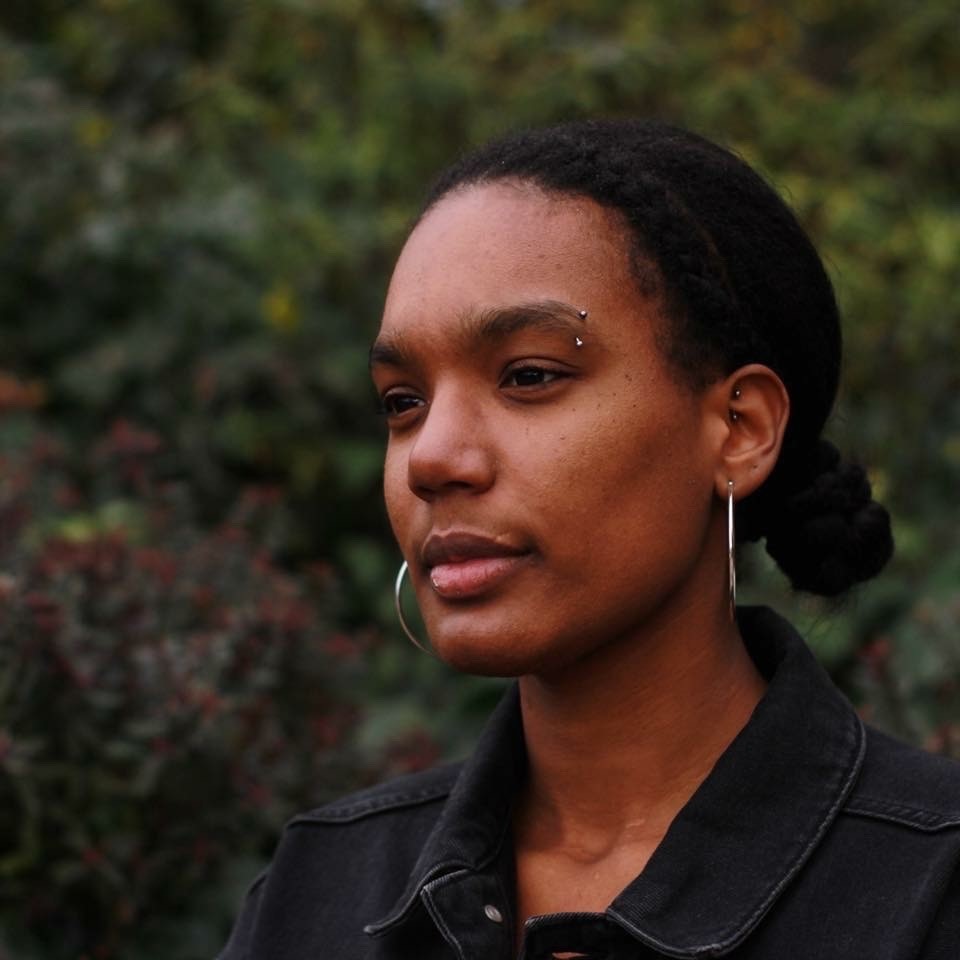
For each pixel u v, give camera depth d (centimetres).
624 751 148
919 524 420
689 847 139
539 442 137
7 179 488
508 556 138
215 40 595
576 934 138
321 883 165
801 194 470
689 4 541
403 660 418
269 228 480
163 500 383
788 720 145
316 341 480
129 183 490
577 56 498
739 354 146
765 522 163
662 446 140
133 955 268
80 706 271
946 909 132
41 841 270
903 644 339
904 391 446
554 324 138
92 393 464
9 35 625
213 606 314
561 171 144
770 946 135
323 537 482
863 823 140
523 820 156
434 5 543
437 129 507
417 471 139
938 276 456
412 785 171
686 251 144
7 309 493
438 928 145
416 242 147
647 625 145
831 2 560
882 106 516
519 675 142
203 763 273
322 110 538
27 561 301
